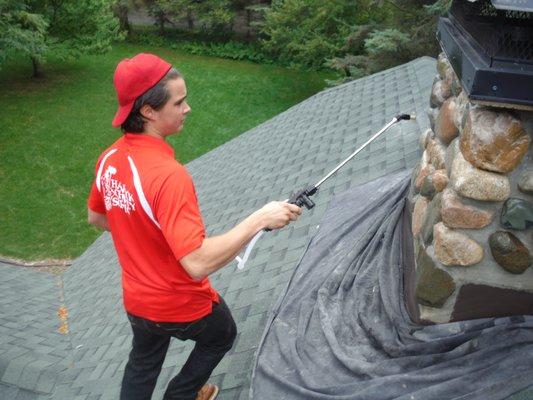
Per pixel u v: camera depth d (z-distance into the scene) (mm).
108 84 22547
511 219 2371
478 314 2650
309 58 21500
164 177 2166
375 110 8539
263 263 5023
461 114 2605
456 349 2615
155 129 2287
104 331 6133
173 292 2408
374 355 2867
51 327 7238
